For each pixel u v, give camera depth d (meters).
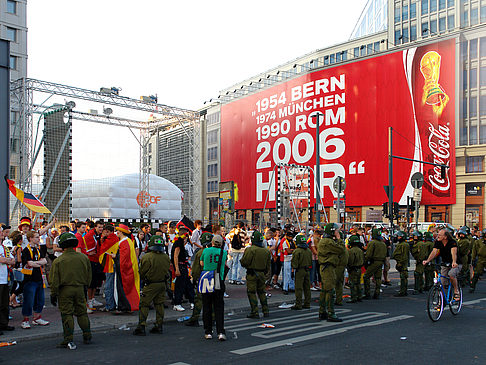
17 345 7.29
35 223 16.86
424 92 47.03
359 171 50.53
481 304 11.60
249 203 64.00
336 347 6.96
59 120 23.95
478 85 44.72
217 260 7.60
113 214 28.11
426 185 46.25
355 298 11.91
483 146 43.75
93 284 10.17
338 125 52.81
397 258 13.28
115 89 27.72
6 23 48.72
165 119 32.16
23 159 23.95
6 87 15.81
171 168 35.28
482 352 6.68
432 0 51.84
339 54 60.03
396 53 49.06
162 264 8.09
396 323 8.91
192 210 32.22
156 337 7.82
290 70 65.38
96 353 6.73
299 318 9.56
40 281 8.48
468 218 44.12
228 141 69.06
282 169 25.91
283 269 13.22
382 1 63.22
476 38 45.09
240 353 6.63
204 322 7.66
